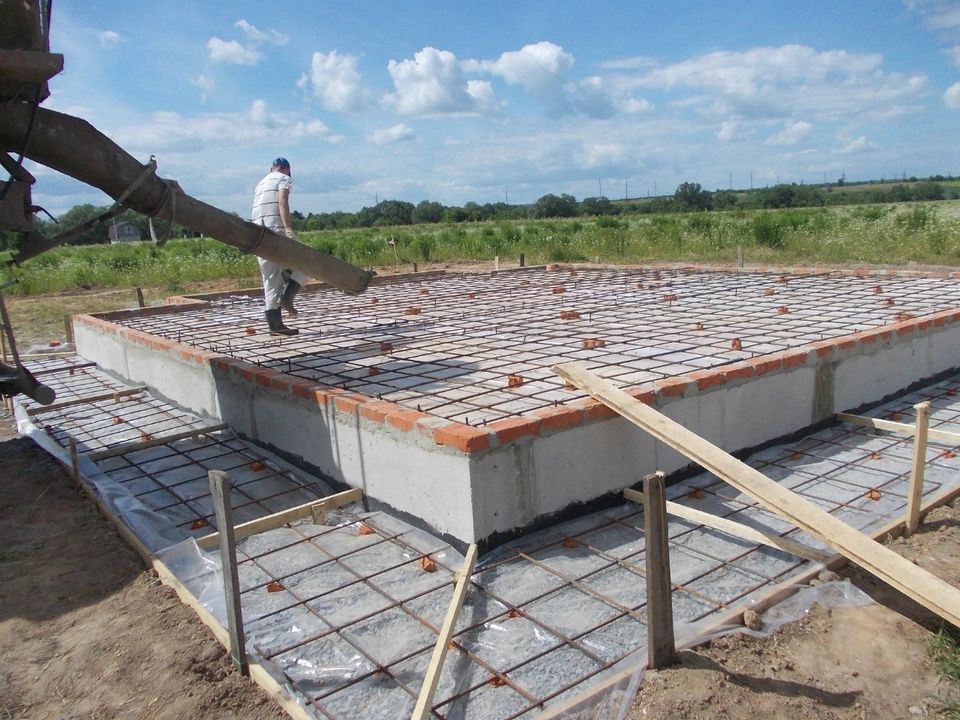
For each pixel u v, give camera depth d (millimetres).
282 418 4840
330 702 2578
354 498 4145
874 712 2412
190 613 3199
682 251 18062
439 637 2719
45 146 3951
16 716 2637
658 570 2486
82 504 4492
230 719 2527
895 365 5562
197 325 7660
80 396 7043
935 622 2865
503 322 7004
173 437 5270
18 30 3559
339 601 3205
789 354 4773
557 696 2535
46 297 16250
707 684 2492
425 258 21562
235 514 4188
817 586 3080
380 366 5258
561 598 3115
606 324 6562
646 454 4090
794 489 4078
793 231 17578
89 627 3156
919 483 3529
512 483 3545
